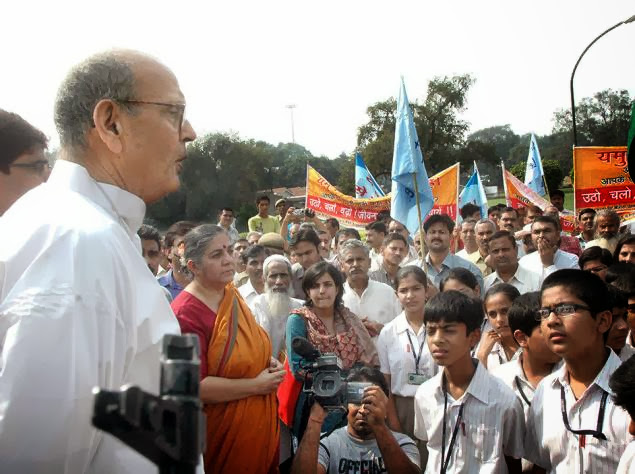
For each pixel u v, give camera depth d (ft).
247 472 11.75
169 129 5.98
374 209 38.86
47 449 4.65
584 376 9.78
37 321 4.68
